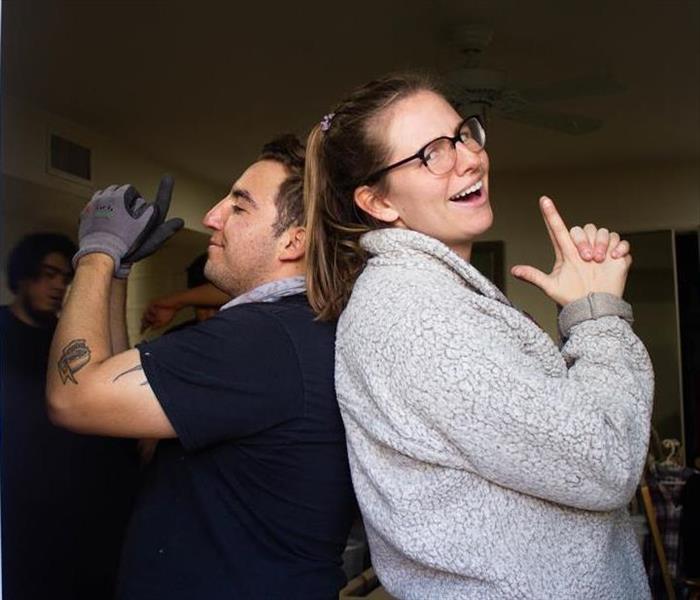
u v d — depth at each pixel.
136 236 1.04
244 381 0.93
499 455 0.78
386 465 0.86
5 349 1.50
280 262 1.10
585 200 5.06
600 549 0.85
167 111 3.68
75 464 1.53
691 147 4.45
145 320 1.97
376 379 0.83
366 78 3.31
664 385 4.82
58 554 1.52
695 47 2.98
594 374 0.84
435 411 0.79
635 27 2.80
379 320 0.84
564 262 0.93
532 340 0.85
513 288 5.12
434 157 0.93
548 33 2.87
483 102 2.76
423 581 0.88
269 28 2.79
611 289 0.91
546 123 3.14
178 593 0.96
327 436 0.97
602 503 0.81
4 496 1.46
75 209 3.71
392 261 0.90
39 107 3.48
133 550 1.01
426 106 0.95
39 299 1.57
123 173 4.21
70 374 0.91
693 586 2.78
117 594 1.03
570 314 0.91
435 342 0.79
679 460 4.58
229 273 1.13
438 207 0.94
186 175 4.90
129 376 0.90
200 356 0.93
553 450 0.77
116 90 3.38
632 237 4.95
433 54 3.06
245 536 0.96
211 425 0.92
